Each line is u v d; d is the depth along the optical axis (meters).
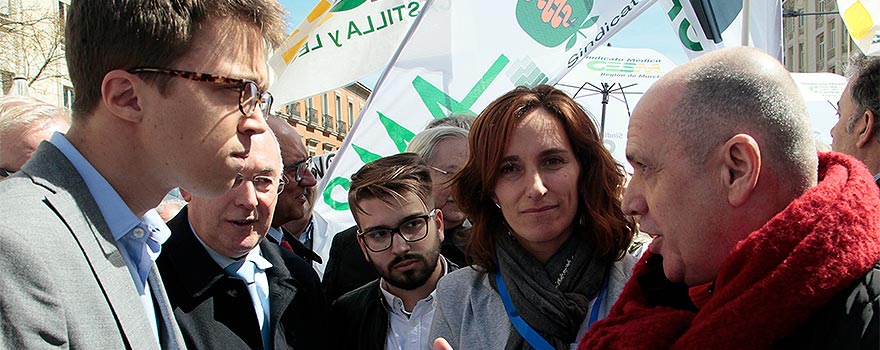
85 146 1.25
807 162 1.09
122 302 1.19
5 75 18.50
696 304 1.22
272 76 3.53
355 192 2.36
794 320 0.98
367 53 3.48
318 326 2.23
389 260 2.28
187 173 1.25
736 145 1.07
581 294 1.74
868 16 3.24
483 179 1.85
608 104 6.09
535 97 1.82
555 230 1.76
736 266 1.06
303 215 3.03
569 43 3.17
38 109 2.57
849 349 0.92
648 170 1.20
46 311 1.03
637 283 1.42
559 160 1.79
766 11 3.06
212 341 1.86
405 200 2.27
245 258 2.07
